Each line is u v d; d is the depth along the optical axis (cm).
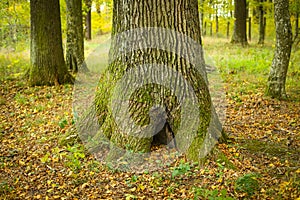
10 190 473
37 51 1112
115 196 448
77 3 1332
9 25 1548
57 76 1130
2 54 1591
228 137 600
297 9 1683
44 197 457
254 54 1631
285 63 890
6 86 1079
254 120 747
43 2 1084
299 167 501
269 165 509
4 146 633
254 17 2864
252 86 1046
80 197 450
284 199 416
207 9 2166
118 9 561
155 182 470
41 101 938
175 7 532
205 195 419
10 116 815
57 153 575
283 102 868
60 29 1144
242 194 428
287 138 632
